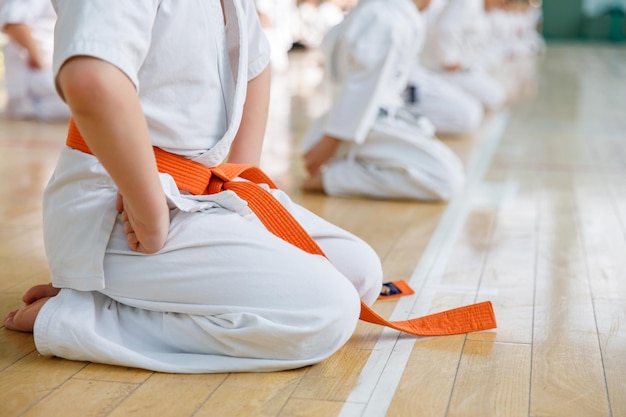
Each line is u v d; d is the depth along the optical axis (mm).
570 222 3248
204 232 1757
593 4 21531
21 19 5574
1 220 3131
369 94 3551
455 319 2059
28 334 1986
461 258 2736
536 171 4367
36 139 5020
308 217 2047
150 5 1593
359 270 2031
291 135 5414
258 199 1848
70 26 1521
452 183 3604
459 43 6625
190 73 1725
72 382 1720
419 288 2412
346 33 3529
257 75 2033
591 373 1798
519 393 1692
